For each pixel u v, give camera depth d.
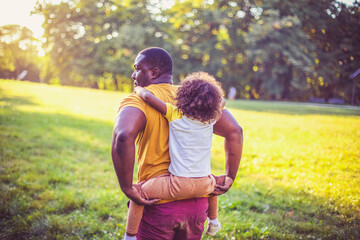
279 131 8.62
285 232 3.14
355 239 2.93
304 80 9.31
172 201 1.73
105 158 5.91
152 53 1.89
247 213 3.63
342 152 5.32
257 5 20.12
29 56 11.71
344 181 4.13
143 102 1.74
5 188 3.87
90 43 36.47
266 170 5.22
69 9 33.66
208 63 34.91
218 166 5.60
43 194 3.87
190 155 1.70
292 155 5.91
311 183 4.29
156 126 1.74
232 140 1.89
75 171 5.01
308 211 3.58
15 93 14.20
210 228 2.19
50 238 2.95
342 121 6.02
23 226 3.05
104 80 41.50
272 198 4.07
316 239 3.01
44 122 8.60
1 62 11.12
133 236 1.80
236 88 34.62
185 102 1.68
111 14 36.94
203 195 1.77
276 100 23.83
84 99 16.28
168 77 1.92
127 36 33.44
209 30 35.69
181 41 36.59
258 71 27.09
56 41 32.47
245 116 12.12
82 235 3.01
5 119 8.31
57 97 15.68
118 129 1.62
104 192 4.06
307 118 9.52
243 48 31.70
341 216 3.34
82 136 7.39
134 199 1.68
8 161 4.99
